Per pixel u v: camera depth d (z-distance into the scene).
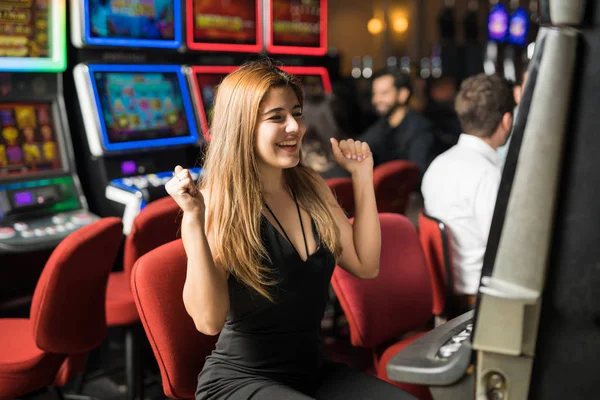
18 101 3.22
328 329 3.54
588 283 0.79
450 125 7.28
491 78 2.36
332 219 1.75
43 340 2.08
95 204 3.65
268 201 1.67
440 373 0.93
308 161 3.33
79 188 3.39
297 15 4.53
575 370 0.81
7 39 3.10
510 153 0.81
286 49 4.49
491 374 0.86
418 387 1.97
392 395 1.59
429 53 11.59
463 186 2.34
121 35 3.59
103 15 3.49
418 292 2.18
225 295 1.53
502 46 8.79
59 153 3.36
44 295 2.04
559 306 0.81
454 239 2.37
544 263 0.80
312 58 4.68
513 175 0.81
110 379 3.06
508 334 0.83
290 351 1.63
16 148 3.22
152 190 3.46
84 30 3.41
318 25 4.66
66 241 2.06
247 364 1.61
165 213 2.57
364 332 2.03
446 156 2.45
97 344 2.31
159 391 2.91
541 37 0.79
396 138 4.35
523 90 0.81
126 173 3.65
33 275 3.32
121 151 3.58
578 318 0.80
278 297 1.60
